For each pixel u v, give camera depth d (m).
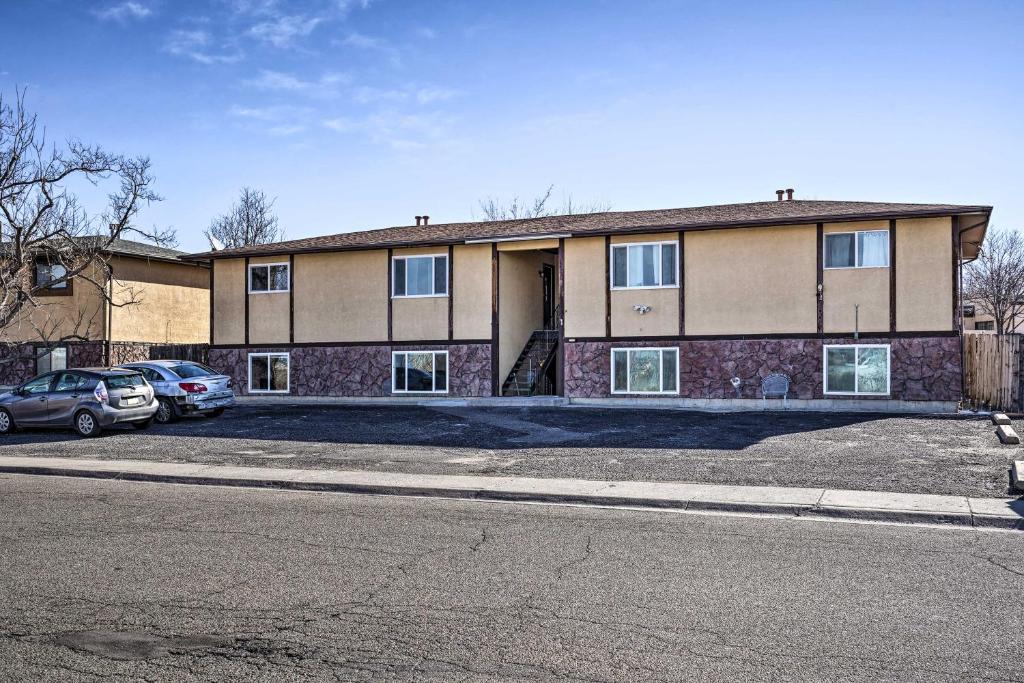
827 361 23.42
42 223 28.53
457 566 7.82
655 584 7.16
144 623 6.20
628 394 25.38
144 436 18.84
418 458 15.05
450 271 27.59
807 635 5.86
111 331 32.56
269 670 5.28
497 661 5.40
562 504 11.25
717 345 24.48
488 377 27.16
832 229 23.41
